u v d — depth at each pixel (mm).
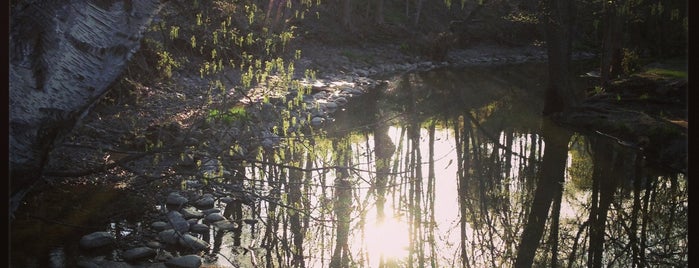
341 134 11648
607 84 15469
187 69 14031
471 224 7141
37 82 3928
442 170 9859
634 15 18750
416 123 13555
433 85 19594
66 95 4086
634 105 13297
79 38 4344
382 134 11984
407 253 6055
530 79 22000
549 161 10484
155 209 6246
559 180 9305
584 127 12812
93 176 6930
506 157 10805
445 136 12422
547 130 12930
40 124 3881
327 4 26609
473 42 31219
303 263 5438
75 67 4234
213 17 13594
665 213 7707
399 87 18922
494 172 9789
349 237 6270
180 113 10641
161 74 12789
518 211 7816
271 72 16156
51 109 3938
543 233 6988
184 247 5449
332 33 25203
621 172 9648
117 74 4688
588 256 6363
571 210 7879
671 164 9859
